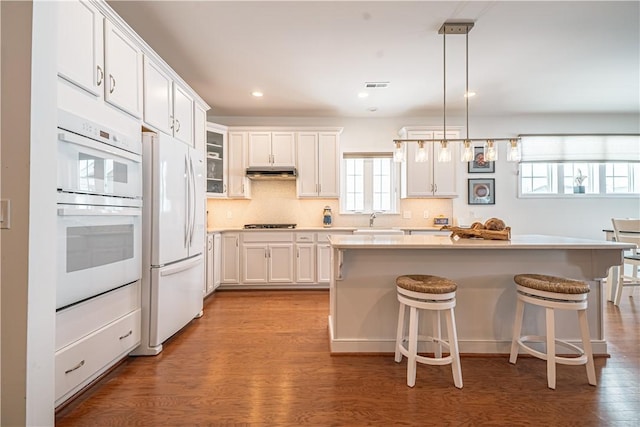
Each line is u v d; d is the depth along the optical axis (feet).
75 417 5.22
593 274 7.52
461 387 6.12
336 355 7.55
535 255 7.57
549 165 16.03
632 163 15.90
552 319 6.21
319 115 15.70
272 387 6.16
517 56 9.94
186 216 8.95
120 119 6.72
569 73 11.16
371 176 16.24
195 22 8.03
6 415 4.28
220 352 7.70
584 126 15.78
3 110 4.29
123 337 6.81
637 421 5.15
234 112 15.16
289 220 15.84
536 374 6.66
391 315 7.69
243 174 14.80
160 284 7.62
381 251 7.66
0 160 4.29
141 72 7.46
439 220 15.51
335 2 7.29
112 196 6.36
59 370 5.16
